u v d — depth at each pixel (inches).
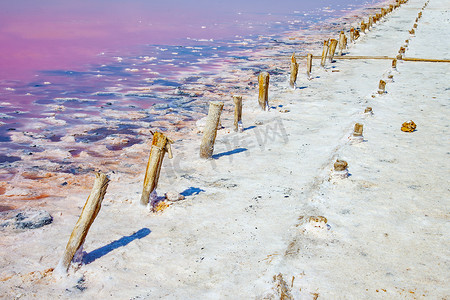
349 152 388.5
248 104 599.8
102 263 231.6
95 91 662.5
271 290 198.8
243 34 1344.7
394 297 197.9
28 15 1491.1
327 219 271.4
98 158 407.2
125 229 270.4
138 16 1649.9
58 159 400.2
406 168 351.6
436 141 414.3
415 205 288.2
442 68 774.5
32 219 279.1
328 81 730.2
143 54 985.5
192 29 1407.5
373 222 267.4
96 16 1581.0
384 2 2516.0
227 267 225.9
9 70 771.4
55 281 217.5
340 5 2384.4
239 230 264.5
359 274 215.8
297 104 586.2
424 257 229.8
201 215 286.5
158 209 296.8
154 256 239.3
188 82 744.3
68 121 518.3
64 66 826.2
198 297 202.2
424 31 1251.8
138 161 402.9
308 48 1107.9
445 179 328.2
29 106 569.9
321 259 229.3
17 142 440.5
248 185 332.8
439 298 196.5
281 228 264.4
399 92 615.5
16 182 343.6
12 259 235.8
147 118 543.2
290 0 2694.4
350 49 1043.9
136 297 203.6
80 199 317.1
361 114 511.2
